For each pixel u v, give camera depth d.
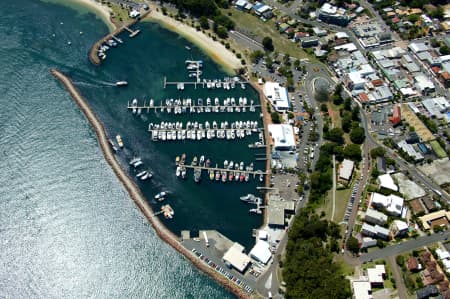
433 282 195.00
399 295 193.50
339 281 191.38
